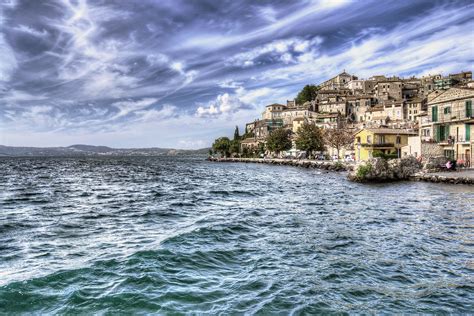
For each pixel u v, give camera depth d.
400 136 83.06
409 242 16.12
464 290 10.83
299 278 11.58
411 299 10.16
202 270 12.12
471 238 16.88
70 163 138.88
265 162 136.25
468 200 29.75
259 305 9.55
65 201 30.09
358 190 38.94
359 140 86.81
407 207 26.30
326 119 154.62
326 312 9.26
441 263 13.27
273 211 24.69
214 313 9.02
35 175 66.56
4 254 13.95
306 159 118.62
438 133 62.59
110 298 9.63
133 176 65.50
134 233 17.69
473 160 55.03
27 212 24.25
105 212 24.22
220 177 63.41
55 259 13.23
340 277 11.72
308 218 21.92
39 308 9.03
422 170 51.84
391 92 166.00
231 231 17.97
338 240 16.39
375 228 19.00
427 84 162.62
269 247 15.13
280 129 141.00
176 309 9.15
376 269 12.55
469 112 56.06
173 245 14.85
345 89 198.00
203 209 25.73
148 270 11.73
